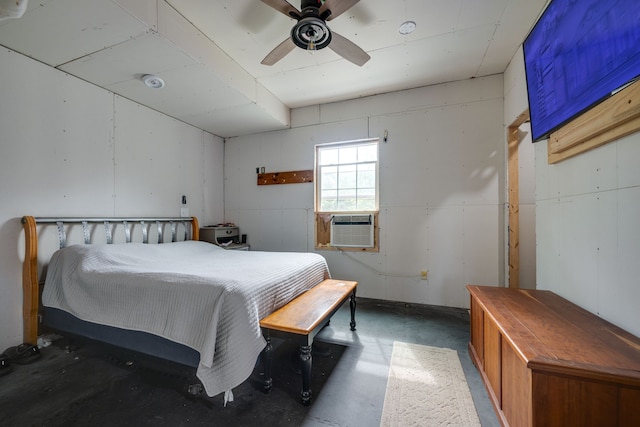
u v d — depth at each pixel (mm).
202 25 2281
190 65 2395
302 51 2652
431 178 3369
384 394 1644
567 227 1812
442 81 3271
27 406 1543
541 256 2145
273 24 2275
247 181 4375
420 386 1714
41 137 2312
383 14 2162
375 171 3730
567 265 1803
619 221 1366
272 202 4227
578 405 981
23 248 2186
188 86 2766
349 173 3875
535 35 1852
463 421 1419
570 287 1767
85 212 2623
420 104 3410
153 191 3312
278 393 1660
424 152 3395
